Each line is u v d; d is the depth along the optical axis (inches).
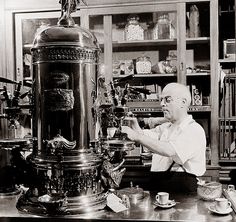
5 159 78.7
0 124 130.0
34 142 69.8
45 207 62.7
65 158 64.7
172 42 143.1
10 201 73.5
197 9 140.4
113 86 69.6
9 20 145.2
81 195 66.2
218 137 136.3
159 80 145.8
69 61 64.0
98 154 68.9
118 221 61.4
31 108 69.7
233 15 149.3
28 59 148.5
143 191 77.9
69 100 64.1
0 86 141.1
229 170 137.4
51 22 147.7
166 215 63.9
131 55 147.5
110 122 75.0
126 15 144.0
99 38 144.6
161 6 138.7
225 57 142.9
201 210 67.1
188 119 95.3
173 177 84.8
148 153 120.5
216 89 136.3
